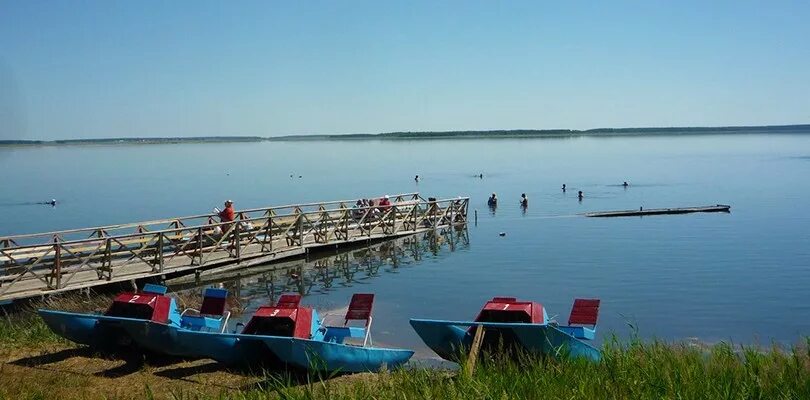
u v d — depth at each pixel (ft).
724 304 67.97
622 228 121.29
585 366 35.42
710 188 197.77
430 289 77.20
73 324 43.98
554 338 40.24
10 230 131.44
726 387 29.30
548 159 403.95
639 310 66.18
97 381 39.83
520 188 209.97
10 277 65.10
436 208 123.24
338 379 41.42
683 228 119.55
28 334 49.39
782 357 35.78
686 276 81.05
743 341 55.77
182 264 78.33
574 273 84.23
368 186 232.32
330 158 508.94
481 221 134.62
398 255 100.17
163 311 44.52
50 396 36.55
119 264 75.10
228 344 41.50
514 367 36.11
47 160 539.29
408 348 53.31
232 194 210.18
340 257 98.68
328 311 66.18
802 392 29.04
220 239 83.76
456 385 33.35
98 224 140.36
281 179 279.90
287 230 95.30
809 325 60.64
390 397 32.24
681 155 426.10
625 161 364.99
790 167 287.07
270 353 42.91
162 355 44.52
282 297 44.65
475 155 485.56
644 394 29.60
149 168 394.73
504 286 78.07
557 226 125.90
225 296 48.67
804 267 85.10
